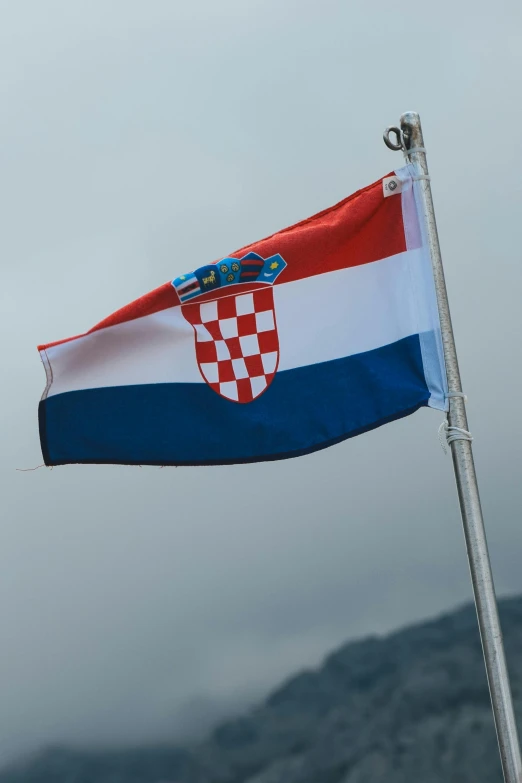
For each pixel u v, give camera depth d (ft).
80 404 39.73
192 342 39.78
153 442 39.50
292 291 39.83
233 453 39.32
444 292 38.78
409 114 40.04
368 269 39.83
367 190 40.22
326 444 38.78
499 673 33.19
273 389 39.34
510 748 32.07
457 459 37.14
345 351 39.29
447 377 38.06
